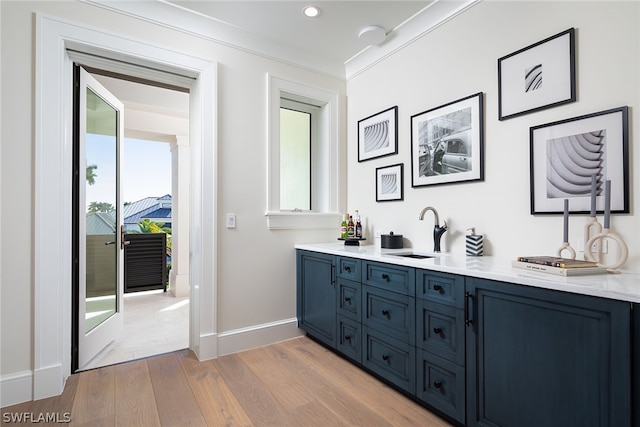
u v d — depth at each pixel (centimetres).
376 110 281
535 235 170
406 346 178
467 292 146
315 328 257
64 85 193
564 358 114
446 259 181
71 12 190
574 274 127
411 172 245
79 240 215
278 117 272
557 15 162
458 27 212
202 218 233
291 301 279
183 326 312
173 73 234
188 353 244
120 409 169
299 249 277
